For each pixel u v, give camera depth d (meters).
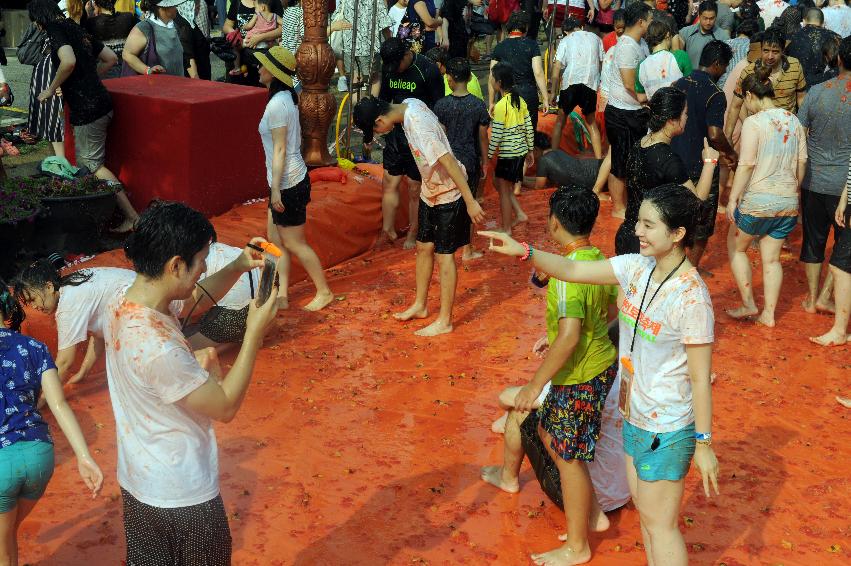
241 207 8.67
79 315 5.29
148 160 8.23
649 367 3.58
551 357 3.95
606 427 4.52
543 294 7.81
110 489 4.86
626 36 9.57
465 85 7.89
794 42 10.04
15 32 15.52
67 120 8.84
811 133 7.12
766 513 4.77
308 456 5.22
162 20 10.09
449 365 6.45
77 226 7.37
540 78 12.31
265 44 12.15
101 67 9.23
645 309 3.56
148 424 3.04
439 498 4.85
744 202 7.00
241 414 5.68
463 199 6.72
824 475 5.14
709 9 11.05
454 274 6.86
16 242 6.86
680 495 3.68
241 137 8.60
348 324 7.14
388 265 8.58
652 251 3.50
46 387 3.68
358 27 12.04
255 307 3.16
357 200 8.79
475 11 17.42
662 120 6.23
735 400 6.02
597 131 12.20
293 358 6.49
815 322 7.39
